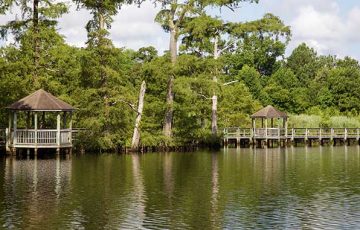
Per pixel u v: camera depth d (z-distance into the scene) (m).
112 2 45.50
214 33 51.66
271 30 51.88
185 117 51.75
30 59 45.81
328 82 90.81
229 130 57.44
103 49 44.41
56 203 21.95
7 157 39.22
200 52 54.06
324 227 18.59
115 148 45.78
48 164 35.06
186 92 47.12
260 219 19.62
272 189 25.88
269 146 57.69
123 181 27.91
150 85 52.28
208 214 20.31
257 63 107.75
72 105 46.00
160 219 19.48
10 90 44.16
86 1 44.84
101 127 45.16
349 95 87.75
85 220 19.22
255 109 69.31
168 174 30.94
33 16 45.75
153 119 51.31
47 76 45.97
